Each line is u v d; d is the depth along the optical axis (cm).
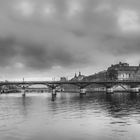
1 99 15412
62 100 13750
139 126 5100
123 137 4231
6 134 4519
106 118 6238
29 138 4244
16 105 10469
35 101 13100
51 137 4316
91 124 5406
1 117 6594
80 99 14300
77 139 4172
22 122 5747
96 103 11025
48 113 7419
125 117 6350
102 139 4131
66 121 5850
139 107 8881
